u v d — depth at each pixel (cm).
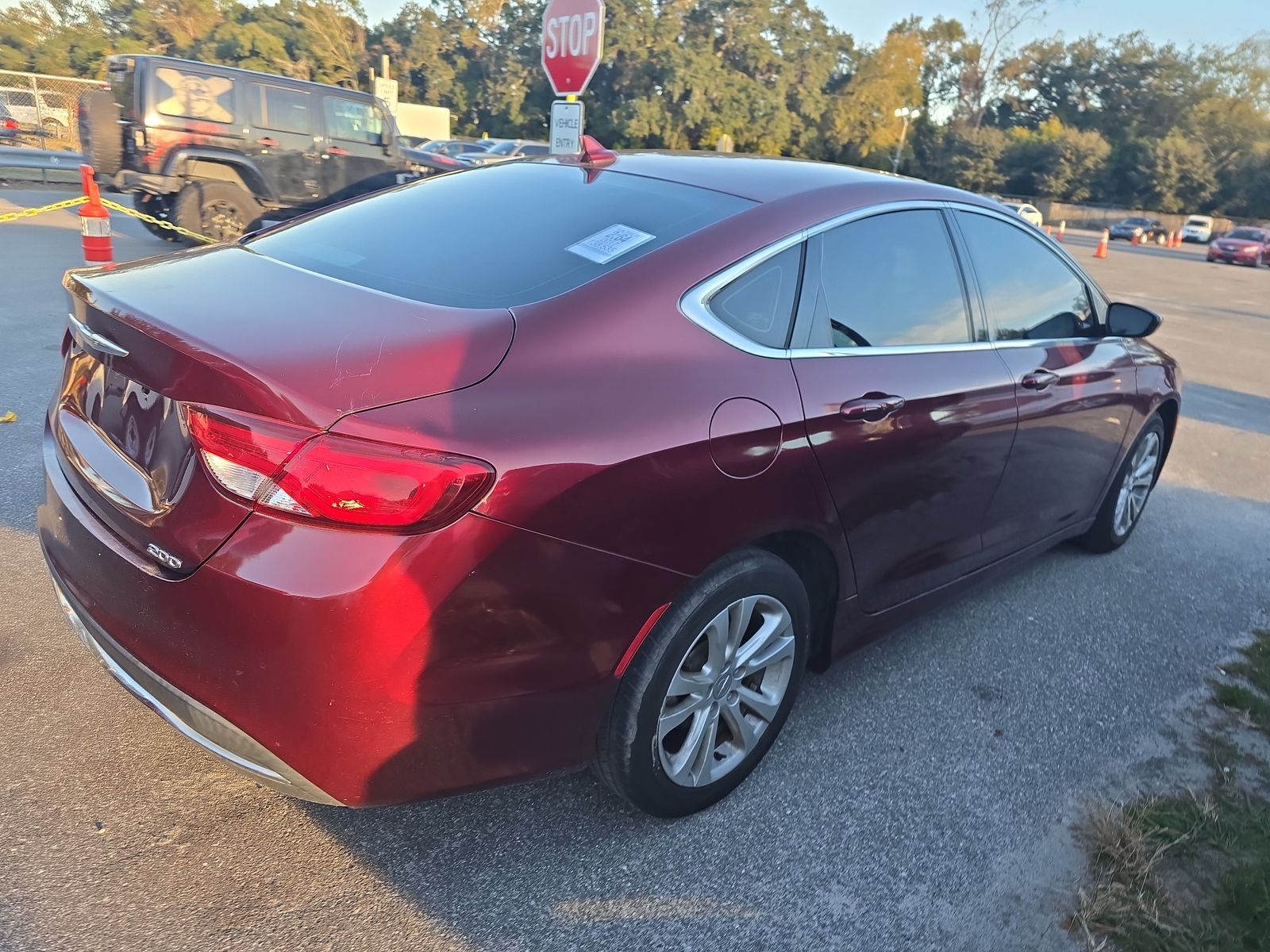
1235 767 289
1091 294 399
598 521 196
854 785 266
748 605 238
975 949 212
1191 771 285
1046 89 8106
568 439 192
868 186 292
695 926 212
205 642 183
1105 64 7775
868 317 273
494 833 236
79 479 222
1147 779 279
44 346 647
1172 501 553
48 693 274
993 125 8369
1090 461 390
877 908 222
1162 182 6431
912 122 6888
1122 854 241
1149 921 220
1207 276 2656
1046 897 229
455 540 177
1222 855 245
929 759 280
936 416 282
